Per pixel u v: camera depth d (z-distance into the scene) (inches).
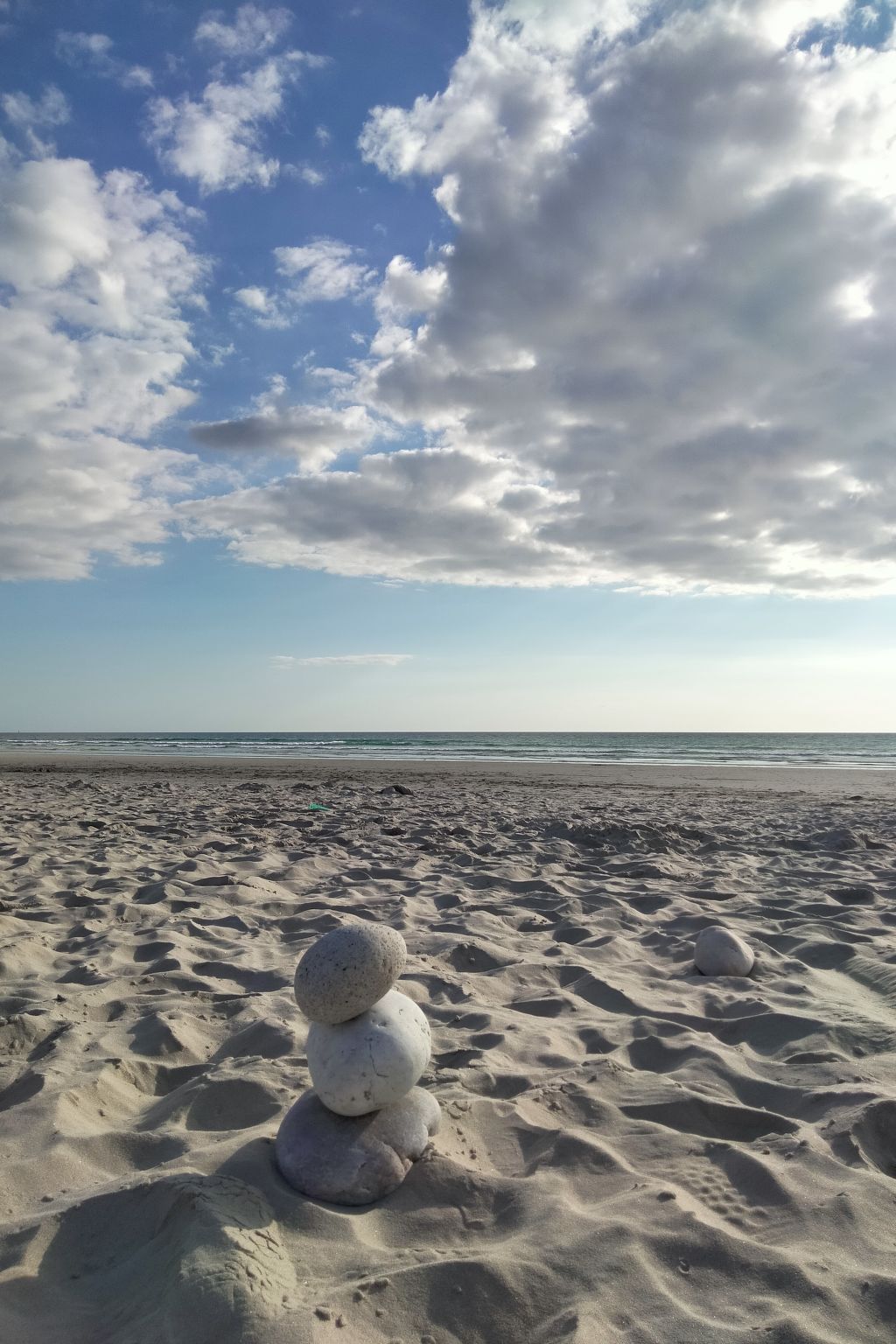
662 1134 39.2
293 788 236.7
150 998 57.6
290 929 78.0
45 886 92.0
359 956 37.4
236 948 70.2
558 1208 32.5
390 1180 34.7
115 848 116.6
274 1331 25.2
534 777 306.8
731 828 150.7
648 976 65.3
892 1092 42.3
